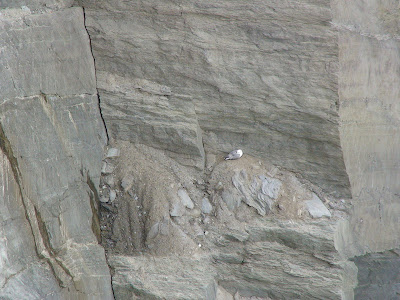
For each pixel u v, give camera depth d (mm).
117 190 8672
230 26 8641
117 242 8414
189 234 8484
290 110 8836
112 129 8938
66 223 7766
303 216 8742
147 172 8750
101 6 8664
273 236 8609
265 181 9000
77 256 7816
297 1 8453
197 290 7891
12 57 7148
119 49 8750
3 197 6812
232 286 8594
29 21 7496
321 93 8680
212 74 8766
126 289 7980
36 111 7461
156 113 8812
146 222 8414
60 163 7785
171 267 8148
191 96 8883
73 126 8188
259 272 8492
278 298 8531
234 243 8562
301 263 8508
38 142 7422
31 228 7152
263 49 8664
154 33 8688
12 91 7094
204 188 8953
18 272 6875
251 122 9047
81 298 7703
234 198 8789
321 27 8492
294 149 9164
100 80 8812
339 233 8797
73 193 8008
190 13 8602
